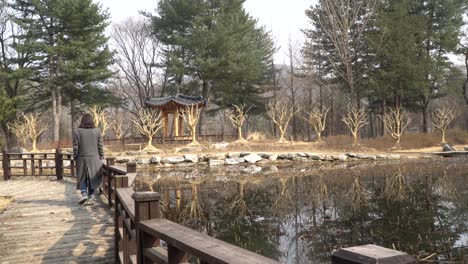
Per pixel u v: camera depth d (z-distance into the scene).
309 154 20.36
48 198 7.56
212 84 31.06
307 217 7.38
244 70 28.42
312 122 25.83
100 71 24.62
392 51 28.05
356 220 7.02
